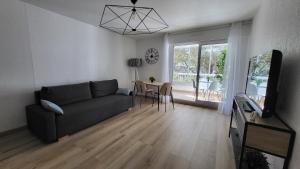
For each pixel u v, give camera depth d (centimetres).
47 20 291
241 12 290
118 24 375
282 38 158
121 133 262
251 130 136
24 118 271
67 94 299
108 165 179
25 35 261
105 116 318
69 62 340
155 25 379
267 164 160
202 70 438
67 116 241
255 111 170
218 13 296
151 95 544
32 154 196
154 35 498
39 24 279
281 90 154
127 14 305
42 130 221
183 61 557
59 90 288
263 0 238
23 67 263
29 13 262
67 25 328
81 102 314
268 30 208
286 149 125
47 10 289
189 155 203
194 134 264
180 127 291
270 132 129
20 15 251
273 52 133
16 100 258
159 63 514
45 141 223
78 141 232
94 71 407
